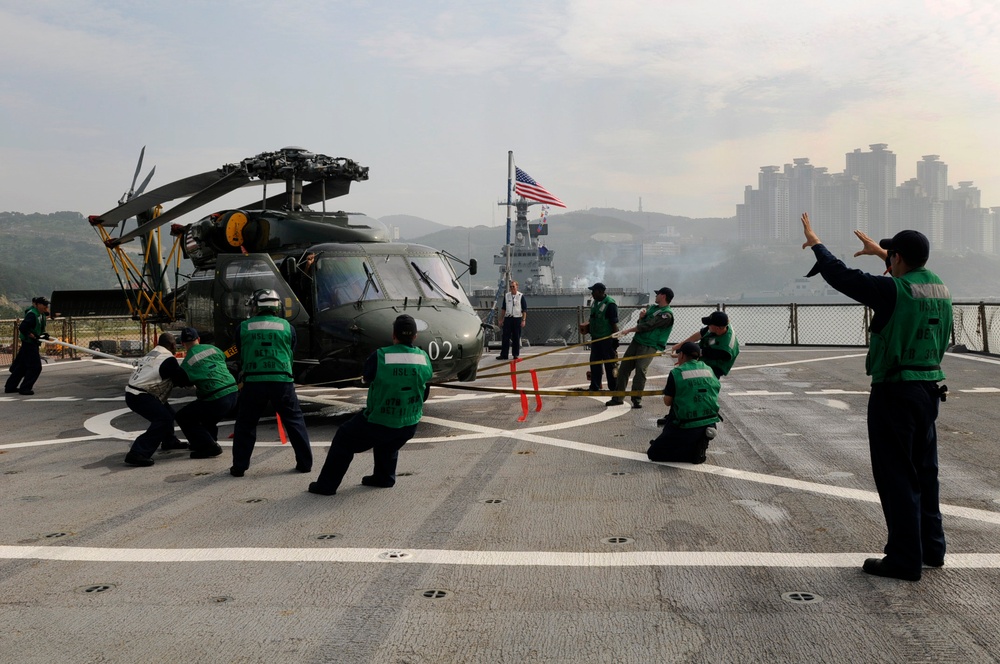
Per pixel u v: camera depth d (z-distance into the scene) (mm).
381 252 11867
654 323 12008
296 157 13656
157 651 3918
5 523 6395
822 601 4473
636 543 5598
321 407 12805
